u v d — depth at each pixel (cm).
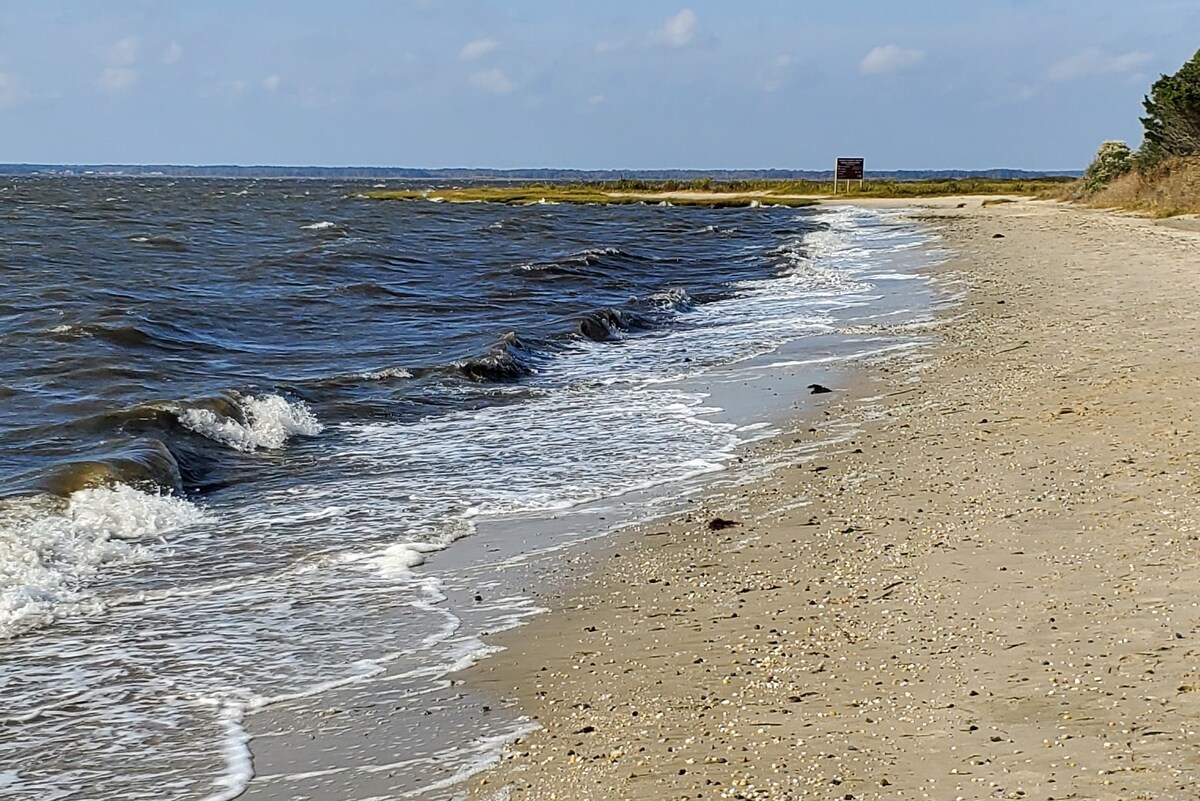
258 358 1738
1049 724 505
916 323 1920
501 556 841
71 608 747
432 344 1855
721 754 505
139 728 580
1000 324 1811
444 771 520
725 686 583
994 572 714
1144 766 460
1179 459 941
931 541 791
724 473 1053
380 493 1028
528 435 1246
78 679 639
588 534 888
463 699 597
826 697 557
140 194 9394
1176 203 4219
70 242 3806
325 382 1505
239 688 623
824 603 692
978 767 472
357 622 718
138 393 1432
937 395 1309
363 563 834
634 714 559
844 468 1026
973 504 872
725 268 3177
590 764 510
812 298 2425
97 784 527
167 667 653
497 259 3372
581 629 687
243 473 1103
